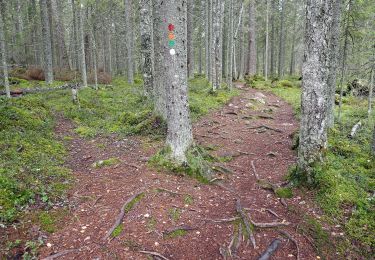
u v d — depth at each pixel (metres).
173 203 6.19
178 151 7.61
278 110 17.97
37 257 4.58
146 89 15.80
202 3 31.64
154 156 8.05
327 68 6.55
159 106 11.44
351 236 5.44
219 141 11.20
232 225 5.61
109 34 35.03
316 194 6.63
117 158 8.46
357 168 8.11
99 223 5.48
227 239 5.25
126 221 5.52
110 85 23.53
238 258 4.85
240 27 31.02
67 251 4.72
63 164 8.08
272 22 35.78
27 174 6.79
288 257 4.93
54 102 15.33
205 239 5.21
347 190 6.63
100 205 6.07
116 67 41.72
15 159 7.40
